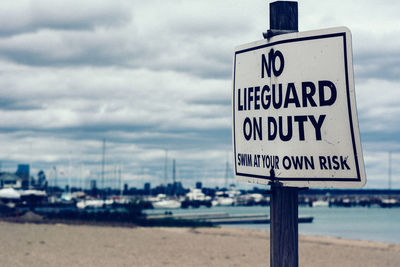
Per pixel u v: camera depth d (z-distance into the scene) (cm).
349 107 338
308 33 352
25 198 9681
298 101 356
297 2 377
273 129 371
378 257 2961
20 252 2358
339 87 341
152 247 2872
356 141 337
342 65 339
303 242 4044
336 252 3136
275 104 369
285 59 362
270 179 370
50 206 9550
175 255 2562
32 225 3947
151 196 15712
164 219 6178
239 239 3675
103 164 10325
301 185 355
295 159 357
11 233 3177
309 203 18038
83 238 3131
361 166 335
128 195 15600
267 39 375
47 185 12775
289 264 366
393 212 14550
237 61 409
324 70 346
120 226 4584
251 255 2686
